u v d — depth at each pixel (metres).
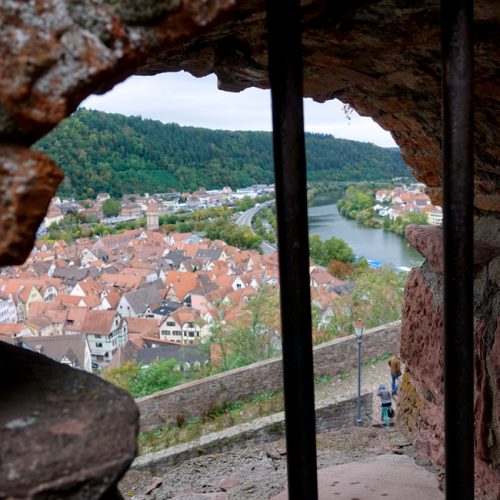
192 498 2.91
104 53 0.65
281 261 0.98
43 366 0.75
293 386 0.99
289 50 0.93
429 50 1.52
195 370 13.00
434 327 2.15
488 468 1.79
